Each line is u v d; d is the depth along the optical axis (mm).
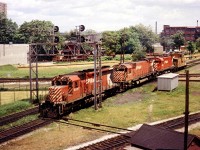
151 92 48688
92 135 28203
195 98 43812
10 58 86188
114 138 26422
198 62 83562
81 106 38812
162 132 20828
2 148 24516
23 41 122438
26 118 32500
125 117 34156
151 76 59938
